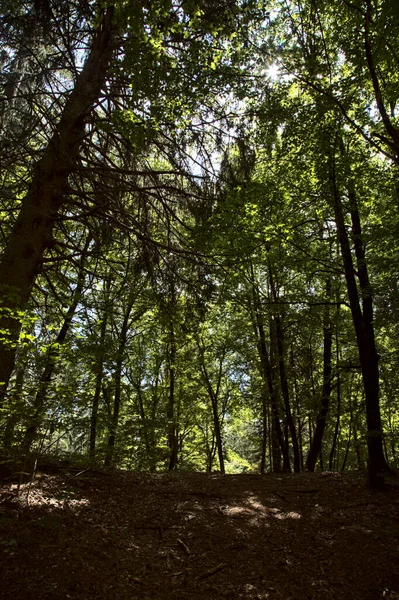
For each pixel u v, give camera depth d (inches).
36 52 330.3
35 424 217.9
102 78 339.6
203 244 351.3
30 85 333.1
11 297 233.1
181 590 187.0
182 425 780.0
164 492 324.8
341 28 310.7
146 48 240.8
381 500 297.4
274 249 476.7
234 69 298.0
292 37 357.1
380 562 214.1
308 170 376.2
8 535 196.9
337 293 536.1
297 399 641.0
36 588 167.8
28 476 270.1
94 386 353.1
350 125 318.3
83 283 396.2
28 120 324.5
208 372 795.4
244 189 352.2
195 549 229.6
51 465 309.6
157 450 439.2
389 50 261.4
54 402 234.2
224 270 353.7
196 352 682.8
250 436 896.3
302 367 651.5
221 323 655.8
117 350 419.5
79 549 202.5
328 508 295.4
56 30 318.3
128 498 293.7
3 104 322.3
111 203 327.6
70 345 273.7
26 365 259.1
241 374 752.3
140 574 195.8
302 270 468.1
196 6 234.7
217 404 804.6
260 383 689.6
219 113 341.7
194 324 387.5
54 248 321.7
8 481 253.9
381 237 351.9
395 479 340.8
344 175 343.9
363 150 384.2
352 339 550.6
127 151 361.7
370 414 340.8
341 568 210.8
